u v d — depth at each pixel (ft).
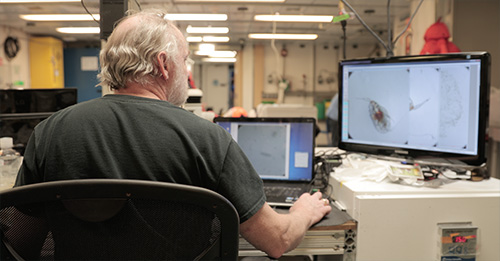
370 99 4.79
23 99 6.39
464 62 4.02
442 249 3.77
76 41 29.99
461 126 4.09
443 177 4.51
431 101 4.29
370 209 3.76
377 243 3.79
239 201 2.45
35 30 24.81
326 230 3.75
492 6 12.44
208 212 2.13
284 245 2.95
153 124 2.41
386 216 3.78
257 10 18.08
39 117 6.25
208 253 2.16
